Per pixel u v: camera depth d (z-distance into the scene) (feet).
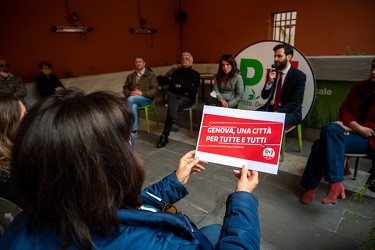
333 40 14.62
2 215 2.92
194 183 6.95
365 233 4.93
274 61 8.11
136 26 18.26
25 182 1.32
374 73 5.64
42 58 14.10
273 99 8.30
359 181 6.63
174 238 1.48
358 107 6.13
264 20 17.12
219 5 18.94
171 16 20.59
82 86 14.93
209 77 15.78
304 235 4.96
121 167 1.37
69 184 1.23
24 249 1.32
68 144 1.21
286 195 6.24
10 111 2.87
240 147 3.03
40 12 13.57
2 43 12.59
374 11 12.85
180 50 22.02
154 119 13.50
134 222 1.41
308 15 15.23
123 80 16.99
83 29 15.25
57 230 1.28
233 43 19.03
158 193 2.87
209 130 3.19
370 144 5.59
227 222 1.98
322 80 8.53
